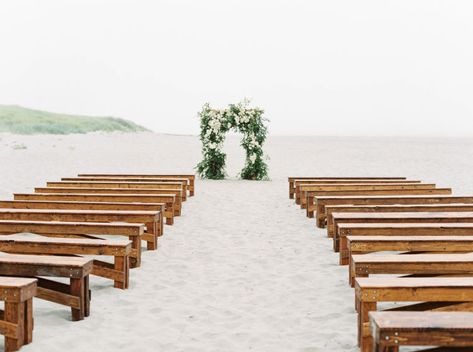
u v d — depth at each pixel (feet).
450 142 139.74
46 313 16.29
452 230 20.88
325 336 14.61
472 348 10.82
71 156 79.66
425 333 10.02
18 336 13.23
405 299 12.84
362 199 29.55
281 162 75.82
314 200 32.81
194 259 23.53
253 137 55.31
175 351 13.71
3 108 215.51
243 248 25.61
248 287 19.47
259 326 15.56
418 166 69.05
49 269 15.44
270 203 39.47
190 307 17.28
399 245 18.60
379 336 10.07
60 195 30.99
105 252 18.61
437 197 29.73
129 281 20.03
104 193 34.22
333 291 18.75
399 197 29.50
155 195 30.86
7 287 13.12
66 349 13.65
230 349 13.84
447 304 13.78
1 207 27.99
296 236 28.14
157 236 26.18
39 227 21.71
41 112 224.33
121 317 16.25
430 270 15.31
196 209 36.86
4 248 18.63
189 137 147.95
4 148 85.51
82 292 15.75
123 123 244.42
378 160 78.59
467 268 15.30
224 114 56.08
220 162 56.65
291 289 19.15
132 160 77.00
